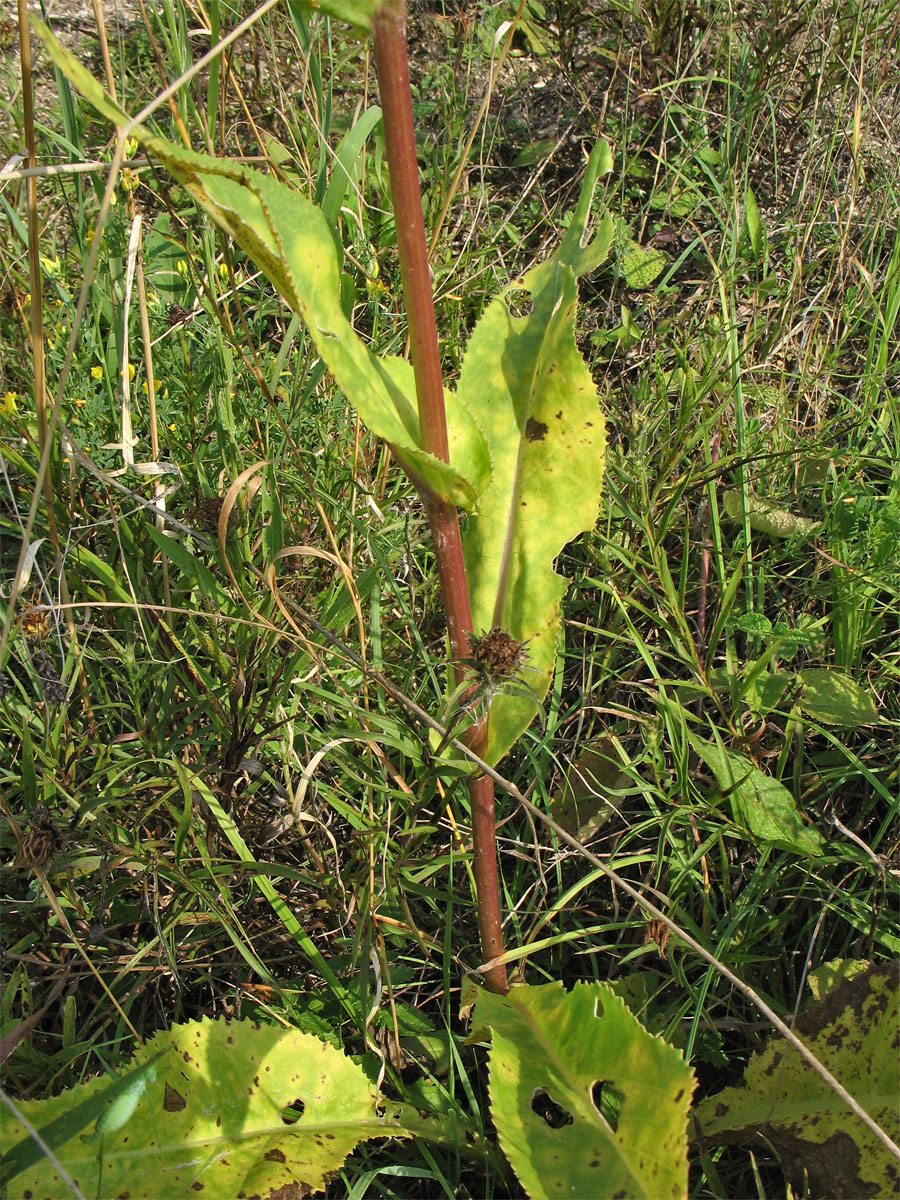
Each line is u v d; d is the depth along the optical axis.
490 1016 0.49
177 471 0.59
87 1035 0.56
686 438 0.69
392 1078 0.52
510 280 0.83
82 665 0.60
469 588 0.51
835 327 0.82
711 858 0.60
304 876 0.55
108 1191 0.45
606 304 0.86
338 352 0.40
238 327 0.72
